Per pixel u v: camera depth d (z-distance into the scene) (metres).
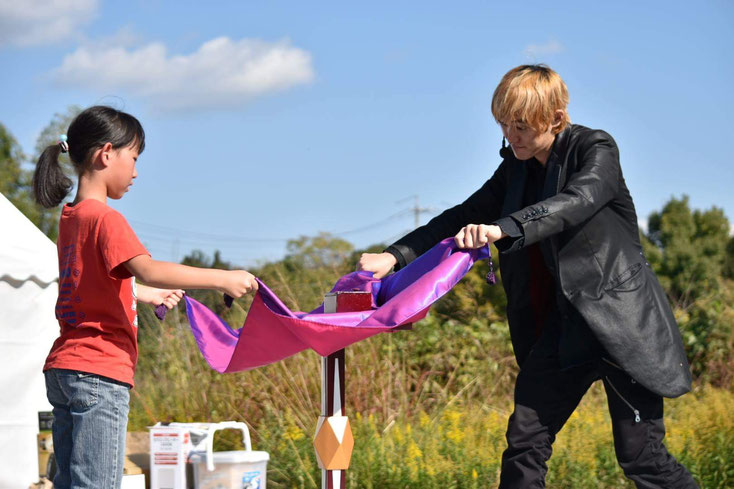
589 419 5.90
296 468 5.04
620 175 3.19
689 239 29.30
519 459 3.23
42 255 5.09
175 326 7.29
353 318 2.88
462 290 8.57
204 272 2.83
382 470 4.92
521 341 3.48
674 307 9.56
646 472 3.20
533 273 3.39
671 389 3.01
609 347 3.00
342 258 7.52
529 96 3.06
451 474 4.92
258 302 2.77
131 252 2.90
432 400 6.82
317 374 6.34
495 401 7.25
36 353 5.09
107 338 2.96
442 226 3.60
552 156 3.20
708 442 5.51
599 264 3.09
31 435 5.03
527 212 2.94
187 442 4.32
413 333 7.49
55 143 3.16
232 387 6.40
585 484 4.87
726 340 8.73
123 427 2.96
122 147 3.14
